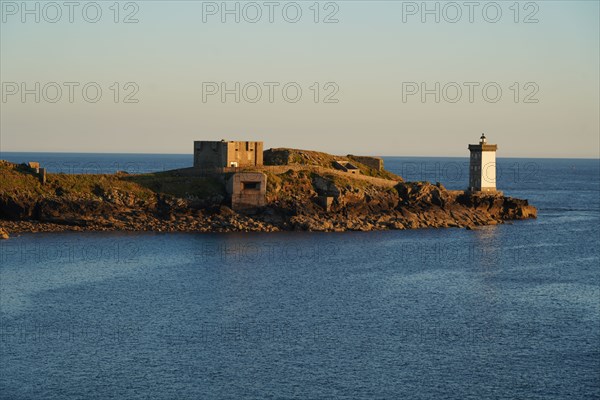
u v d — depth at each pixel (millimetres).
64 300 127938
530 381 95812
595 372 98875
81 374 95688
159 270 152125
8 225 191625
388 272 156125
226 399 89375
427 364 101000
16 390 90750
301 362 100938
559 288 144250
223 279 145750
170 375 95875
